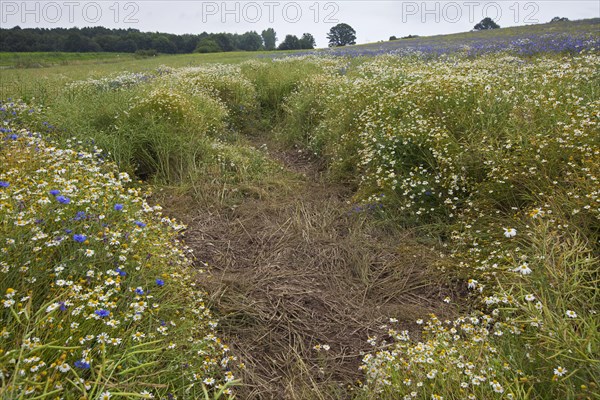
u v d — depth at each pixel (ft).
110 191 9.69
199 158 18.10
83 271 7.14
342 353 8.64
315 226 13.62
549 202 10.14
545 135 11.89
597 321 6.95
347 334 9.18
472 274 10.11
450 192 12.49
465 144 13.41
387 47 67.62
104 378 5.22
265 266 11.54
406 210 13.28
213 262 11.63
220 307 9.53
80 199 8.60
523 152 11.56
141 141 17.08
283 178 17.48
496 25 148.46
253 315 9.48
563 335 6.26
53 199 8.26
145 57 117.19
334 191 16.21
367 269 11.34
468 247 11.21
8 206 7.32
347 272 11.37
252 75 35.73
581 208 9.44
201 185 16.05
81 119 17.95
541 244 8.79
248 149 20.30
